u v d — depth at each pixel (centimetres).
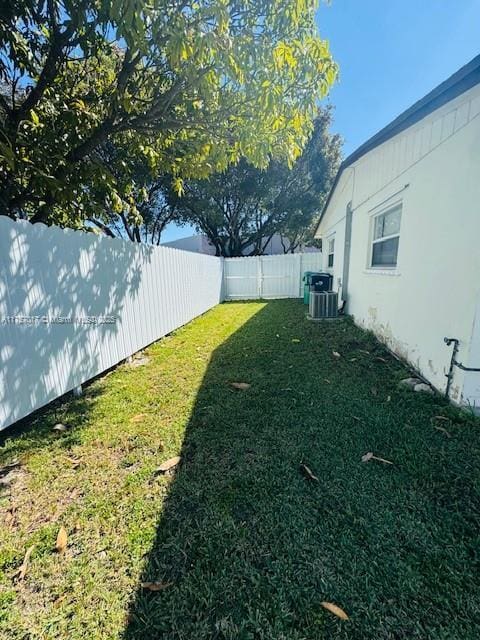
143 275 457
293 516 157
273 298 1072
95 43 312
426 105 253
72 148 392
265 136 355
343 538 144
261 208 1608
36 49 338
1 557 143
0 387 228
